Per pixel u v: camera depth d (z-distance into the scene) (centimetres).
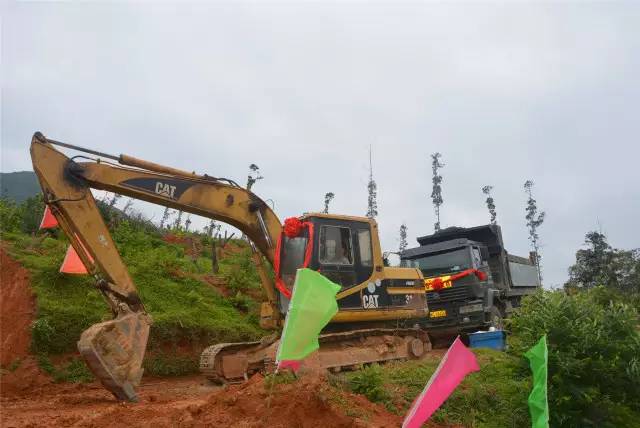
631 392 795
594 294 934
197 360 1181
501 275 1891
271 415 580
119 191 873
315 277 500
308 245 1027
